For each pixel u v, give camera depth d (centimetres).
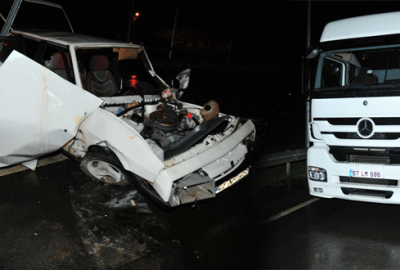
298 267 351
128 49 600
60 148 496
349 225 439
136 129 468
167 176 394
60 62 530
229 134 489
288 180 637
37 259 341
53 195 457
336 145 460
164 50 1820
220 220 458
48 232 383
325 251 379
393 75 452
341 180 457
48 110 426
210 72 1792
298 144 823
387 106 425
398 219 450
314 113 481
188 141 441
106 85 552
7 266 326
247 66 1742
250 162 516
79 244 372
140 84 576
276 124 991
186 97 1194
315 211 488
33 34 550
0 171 494
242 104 1190
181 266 356
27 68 423
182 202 405
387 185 425
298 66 1758
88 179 508
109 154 442
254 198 536
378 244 389
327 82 480
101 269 339
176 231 421
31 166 502
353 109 446
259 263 361
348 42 473
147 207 462
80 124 445
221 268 355
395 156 425
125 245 381
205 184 418
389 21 468
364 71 458
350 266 348
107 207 449
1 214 402
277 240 407
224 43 2467
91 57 536
